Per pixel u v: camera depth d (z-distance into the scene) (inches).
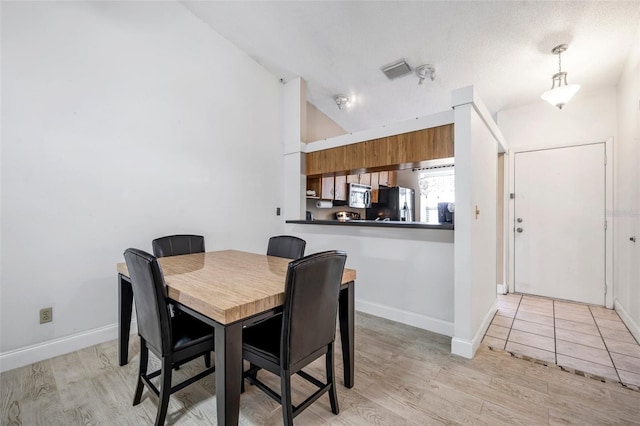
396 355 86.0
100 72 92.5
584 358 84.5
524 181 146.5
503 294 149.2
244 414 61.0
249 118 138.9
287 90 155.5
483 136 100.7
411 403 64.6
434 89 138.9
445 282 100.5
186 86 114.7
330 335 58.2
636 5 80.0
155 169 105.9
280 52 132.5
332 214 215.3
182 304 53.1
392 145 118.2
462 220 86.6
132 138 99.8
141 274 54.2
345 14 103.0
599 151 128.7
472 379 73.8
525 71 114.9
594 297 131.9
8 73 76.7
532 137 143.3
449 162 112.1
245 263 79.4
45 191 82.6
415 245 107.3
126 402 64.5
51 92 83.3
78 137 88.3
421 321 105.4
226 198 129.3
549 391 68.9
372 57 124.0
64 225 85.9
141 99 102.0
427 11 94.6
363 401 65.2
